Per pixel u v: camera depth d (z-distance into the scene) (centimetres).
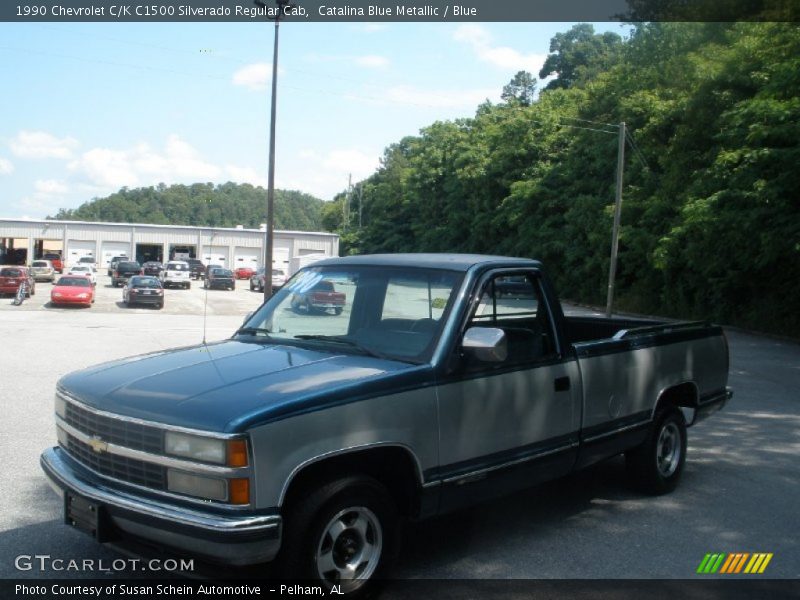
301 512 375
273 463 362
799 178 2186
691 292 3559
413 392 422
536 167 5238
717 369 717
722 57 2884
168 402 385
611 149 4241
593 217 4412
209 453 357
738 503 632
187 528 353
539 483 509
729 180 2408
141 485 383
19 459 714
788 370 1694
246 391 388
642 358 602
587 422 542
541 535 542
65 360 1548
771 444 875
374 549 411
